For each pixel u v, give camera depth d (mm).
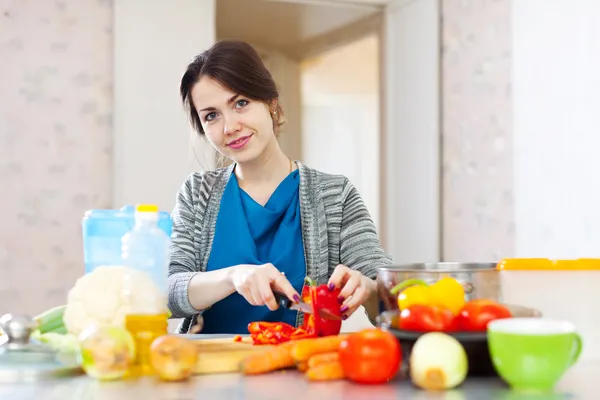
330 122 4613
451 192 3924
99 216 1344
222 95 1710
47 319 1374
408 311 1091
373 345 1005
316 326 1310
